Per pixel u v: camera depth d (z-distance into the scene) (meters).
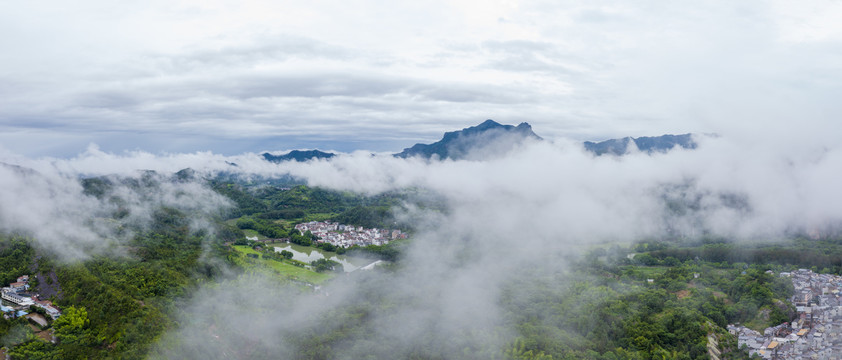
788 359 179.75
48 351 159.38
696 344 189.62
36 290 195.12
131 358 158.75
